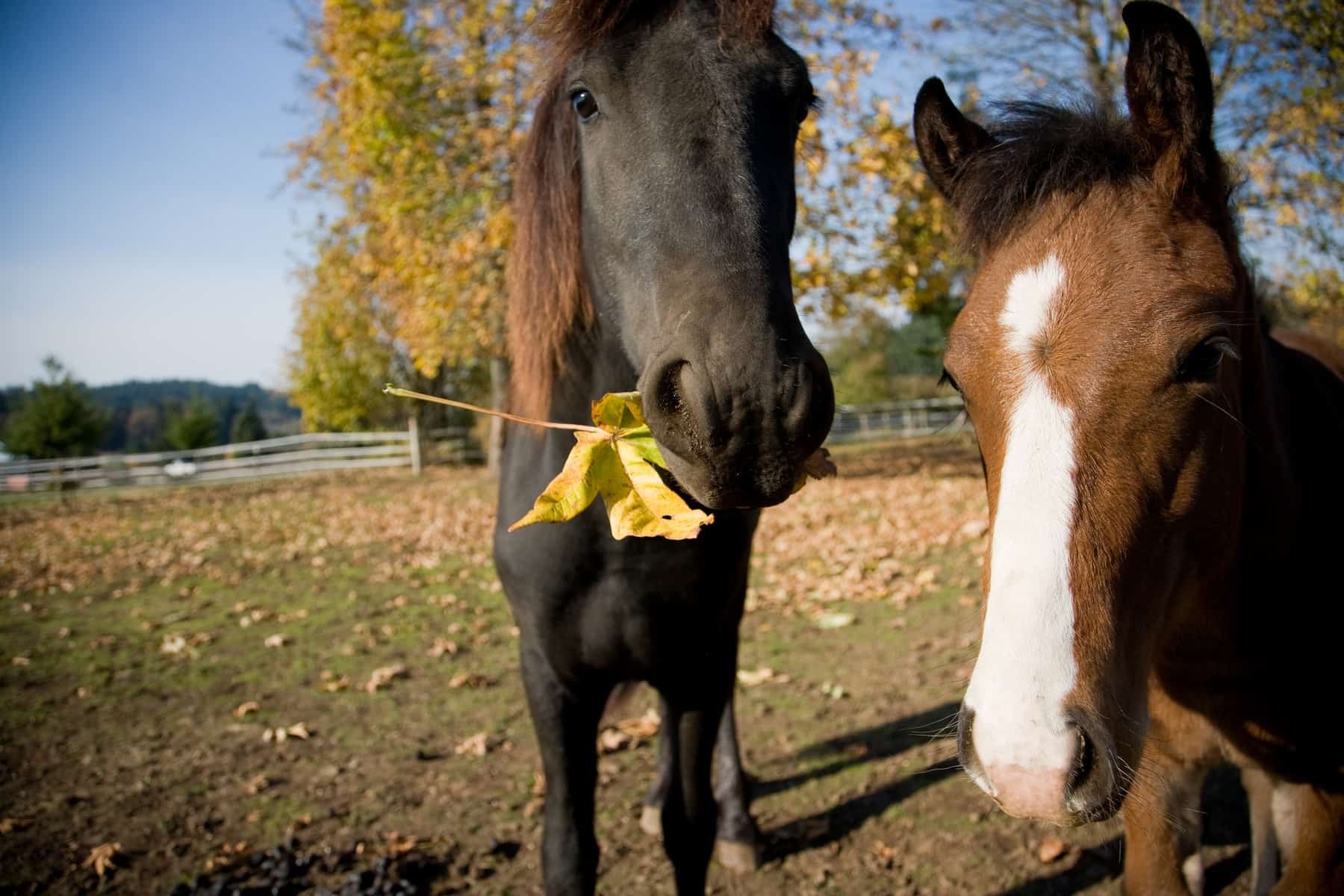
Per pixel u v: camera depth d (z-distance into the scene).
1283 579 1.98
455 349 13.13
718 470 1.59
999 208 1.65
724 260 1.67
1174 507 1.50
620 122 1.88
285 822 3.58
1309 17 7.30
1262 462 1.88
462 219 11.85
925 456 17.14
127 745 4.37
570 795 2.29
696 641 2.32
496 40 11.45
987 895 2.98
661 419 1.63
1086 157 1.61
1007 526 1.41
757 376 1.54
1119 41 10.73
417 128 11.88
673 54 1.85
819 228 11.06
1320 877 1.99
